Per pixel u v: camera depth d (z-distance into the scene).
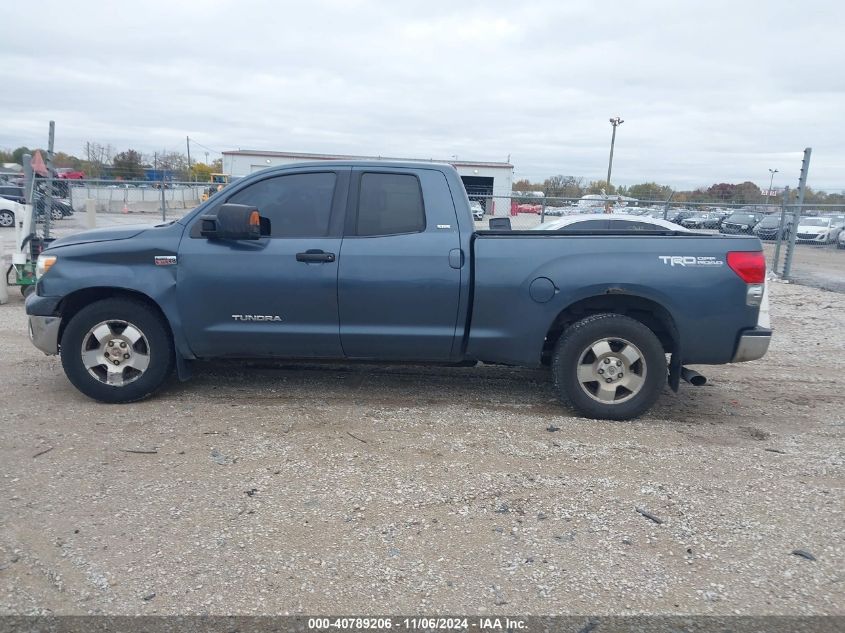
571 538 3.71
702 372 7.50
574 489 4.29
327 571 3.37
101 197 24.69
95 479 4.29
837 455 4.97
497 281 5.40
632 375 5.47
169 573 3.33
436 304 5.46
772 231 22.61
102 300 5.61
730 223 24.23
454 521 3.86
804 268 18.81
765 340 5.41
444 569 3.41
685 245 5.38
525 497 4.17
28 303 5.70
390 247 5.45
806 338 9.70
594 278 5.34
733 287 5.32
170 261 5.52
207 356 5.71
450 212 5.52
